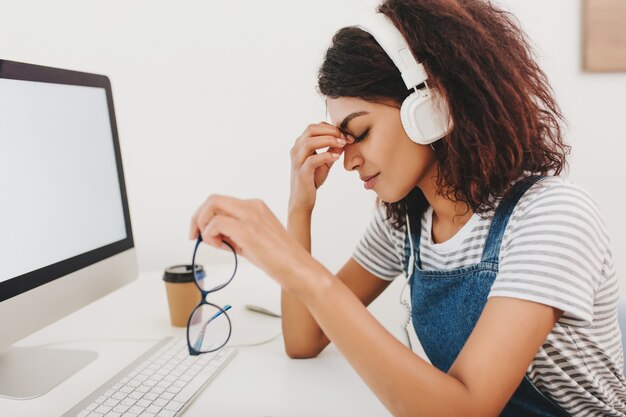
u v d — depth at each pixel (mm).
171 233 1582
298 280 582
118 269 1055
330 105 771
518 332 622
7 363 853
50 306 858
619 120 1618
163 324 1046
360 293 1037
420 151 755
